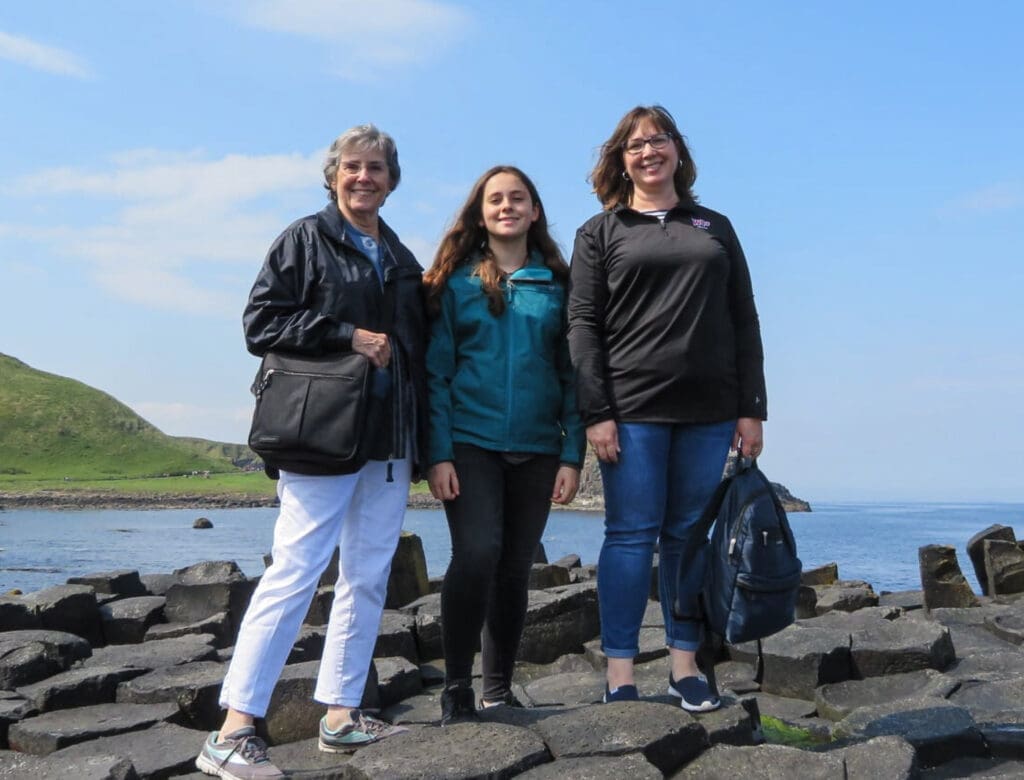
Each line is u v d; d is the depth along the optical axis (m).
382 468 4.13
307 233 4.09
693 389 4.27
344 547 4.18
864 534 83.75
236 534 74.69
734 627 4.06
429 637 6.16
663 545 4.49
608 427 4.27
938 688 5.03
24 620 6.59
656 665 5.70
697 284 4.25
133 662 5.78
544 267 4.55
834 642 5.46
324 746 4.17
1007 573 8.88
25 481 158.88
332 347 3.98
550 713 4.32
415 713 4.95
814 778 3.56
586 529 76.81
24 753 4.49
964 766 4.07
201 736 4.56
